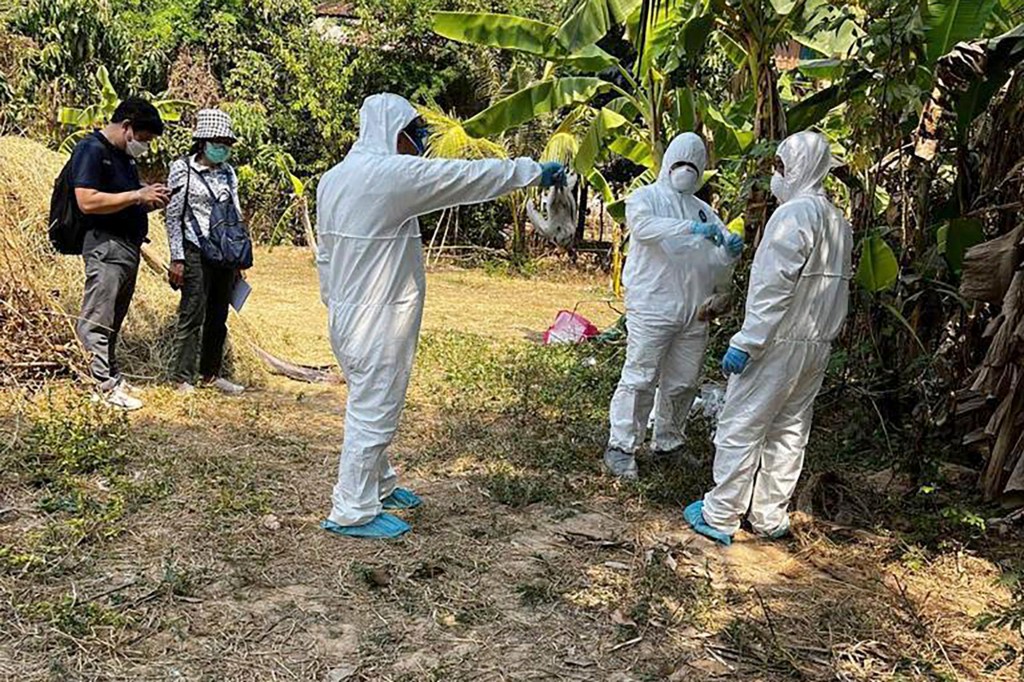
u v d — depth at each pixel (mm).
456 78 18047
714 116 8062
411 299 4379
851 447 6234
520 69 14219
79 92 14133
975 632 3910
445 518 4809
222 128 6398
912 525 5020
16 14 14172
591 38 8328
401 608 3871
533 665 3518
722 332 7500
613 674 3490
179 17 17828
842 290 4516
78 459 5078
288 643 3561
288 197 18109
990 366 5312
